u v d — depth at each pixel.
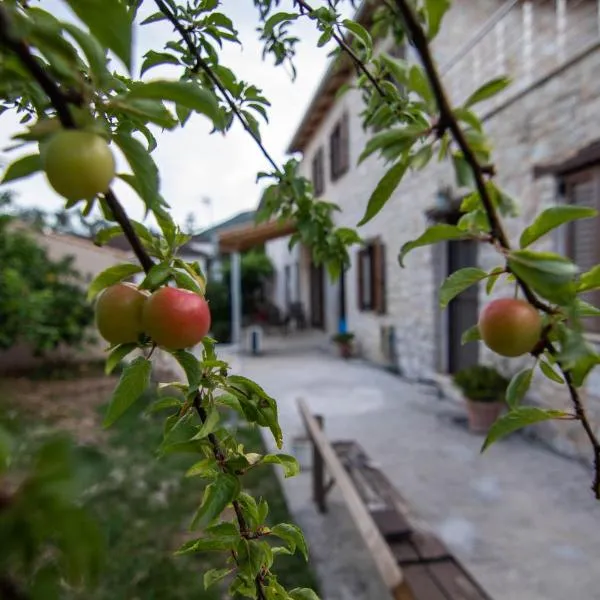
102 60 0.52
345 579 2.92
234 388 0.81
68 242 8.78
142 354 0.74
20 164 0.55
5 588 0.32
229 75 1.33
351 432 5.38
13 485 0.34
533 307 0.65
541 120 4.57
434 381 6.96
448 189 6.28
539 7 4.89
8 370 8.92
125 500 3.80
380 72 1.34
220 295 14.66
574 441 4.39
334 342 11.16
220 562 3.01
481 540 3.12
